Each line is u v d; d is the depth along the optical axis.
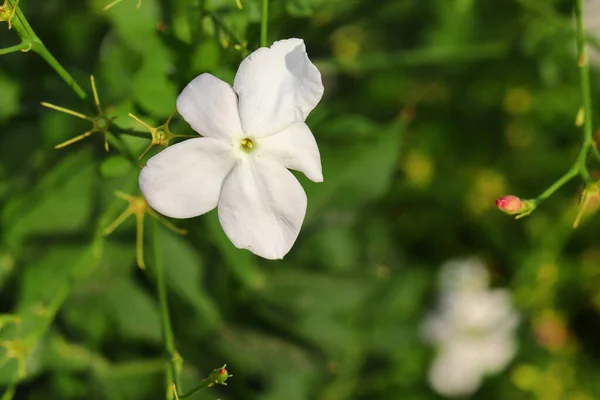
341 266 0.46
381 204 0.55
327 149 0.43
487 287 0.57
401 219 0.58
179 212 0.37
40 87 0.43
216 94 0.37
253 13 0.40
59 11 0.43
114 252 0.42
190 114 0.37
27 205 0.42
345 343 0.46
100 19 0.43
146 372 0.43
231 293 0.43
